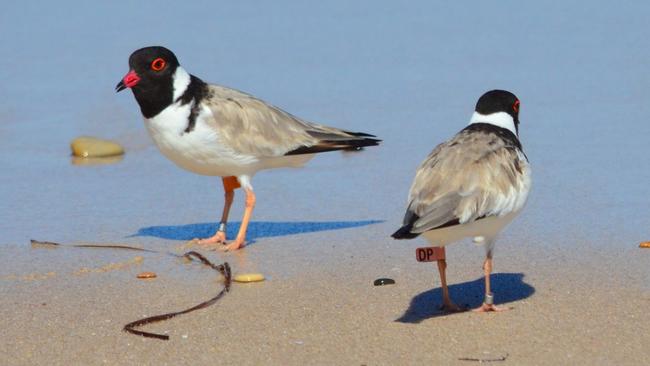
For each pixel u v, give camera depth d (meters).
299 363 10.09
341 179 16.73
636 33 24.42
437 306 11.55
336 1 28.39
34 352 10.51
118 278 12.75
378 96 20.77
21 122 20.03
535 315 11.18
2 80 22.36
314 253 13.55
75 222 15.02
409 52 23.72
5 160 18.03
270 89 21.28
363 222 14.76
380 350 10.34
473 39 24.59
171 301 11.93
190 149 13.96
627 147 17.41
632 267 12.58
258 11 27.64
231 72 22.41
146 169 17.69
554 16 26.28
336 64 22.95
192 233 14.64
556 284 12.12
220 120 13.92
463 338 10.60
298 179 16.83
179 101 13.80
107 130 19.69
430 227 10.27
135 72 13.61
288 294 12.05
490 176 10.70
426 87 21.27
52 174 17.31
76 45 24.72
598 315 11.12
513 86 21.08
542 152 17.31
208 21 26.64
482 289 12.06
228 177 14.55
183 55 23.62
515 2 27.69
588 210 14.66
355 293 12.03
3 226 14.78
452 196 10.48
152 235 14.52
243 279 12.49
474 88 21.08
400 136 18.53
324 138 14.62
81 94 21.58
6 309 11.68
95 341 10.75
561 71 21.98
